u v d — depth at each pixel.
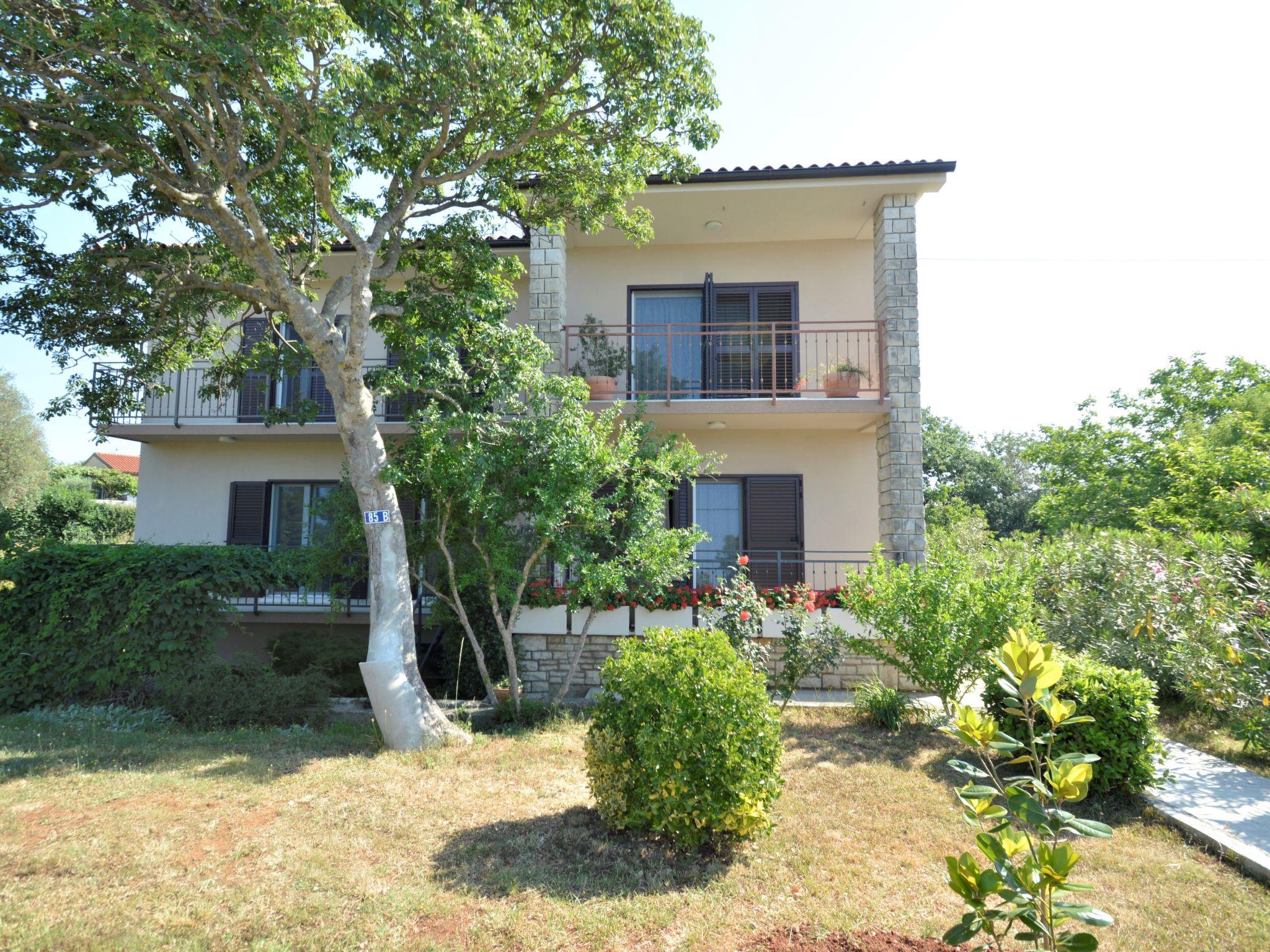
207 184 7.41
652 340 12.27
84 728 7.34
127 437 12.17
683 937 3.42
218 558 8.86
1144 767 5.26
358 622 11.84
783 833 4.70
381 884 3.91
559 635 9.52
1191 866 4.30
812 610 9.34
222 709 7.59
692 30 7.43
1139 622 7.40
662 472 7.96
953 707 7.30
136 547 9.24
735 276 12.27
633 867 4.17
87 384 9.08
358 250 7.26
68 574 8.60
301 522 12.82
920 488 10.08
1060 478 19.12
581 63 7.56
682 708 4.39
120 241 8.71
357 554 9.34
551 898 3.77
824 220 11.32
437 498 7.74
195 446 13.05
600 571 7.50
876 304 11.12
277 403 12.83
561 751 6.52
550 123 8.36
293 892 3.81
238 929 3.45
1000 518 29.72
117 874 3.98
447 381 8.09
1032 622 7.23
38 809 4.92
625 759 4.59
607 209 9.13
